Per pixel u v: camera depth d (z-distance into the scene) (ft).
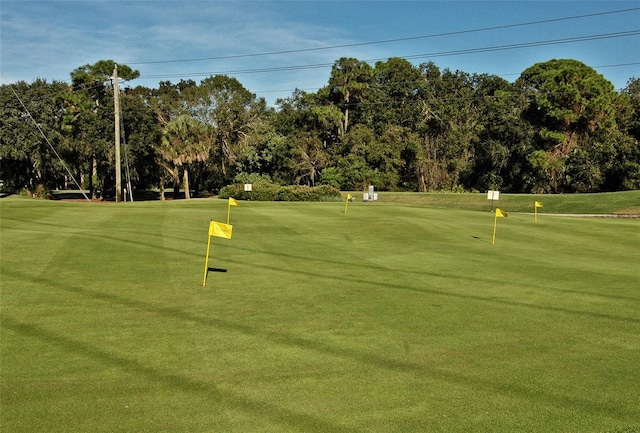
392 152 176.76
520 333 23.15
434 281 33.47
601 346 21.70
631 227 70.69
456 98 205.46
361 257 41.68
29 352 19.15
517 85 199.52
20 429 13.75
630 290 32.30
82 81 164.25
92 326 22.25
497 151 174.09
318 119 185.78
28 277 30.35
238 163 178.70
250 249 43.19
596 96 157.79
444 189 183.73
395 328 23.27
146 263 35.40
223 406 15.26
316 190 129.70
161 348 19.90
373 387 16.90
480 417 15.07
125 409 14.94
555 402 16.24
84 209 70.74
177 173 154.20
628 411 15.75
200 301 26.76
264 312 25.18
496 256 44.86
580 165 156.15
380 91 206.39
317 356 19.54
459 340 21.90
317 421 14.52
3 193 163.43
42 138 151.53
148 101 167.63
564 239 58.13
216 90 170.50
